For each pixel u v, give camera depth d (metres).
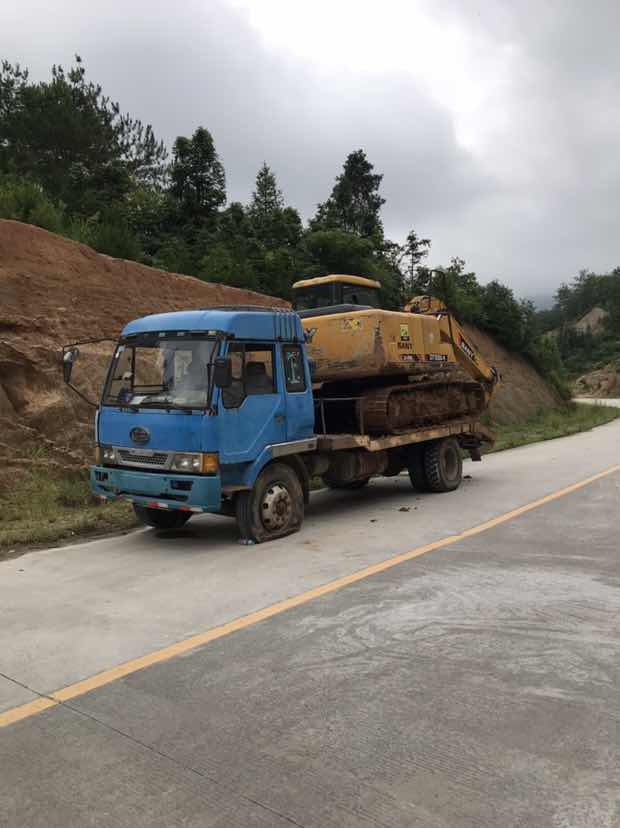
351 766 3.26
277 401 8.21
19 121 28.62
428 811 2.91
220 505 7.63
